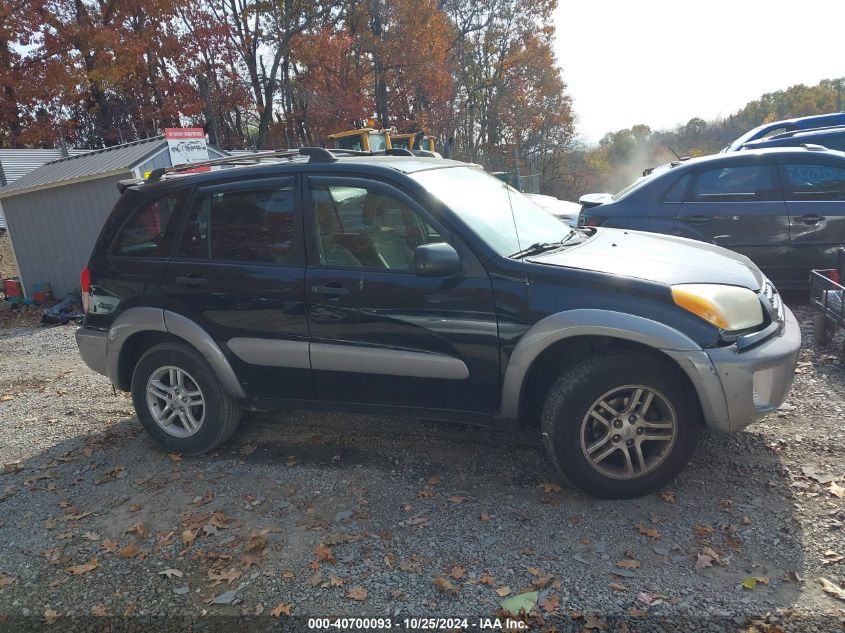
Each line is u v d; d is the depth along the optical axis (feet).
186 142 37.83
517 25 133.49
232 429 14.07
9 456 15.17
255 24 102.63
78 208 36.06
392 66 107.65
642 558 9.64
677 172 22.12
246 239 13.11
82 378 21.20
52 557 10.89
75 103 91.91
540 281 10.99
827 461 11.82
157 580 10.06
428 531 10.71
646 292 10.55
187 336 13.35
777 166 21.21
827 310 16.42
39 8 82.02
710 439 13.04
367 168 12.37
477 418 11.84
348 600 9.21
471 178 14.12
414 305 11.62
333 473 12.91
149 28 90.63
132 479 13.42
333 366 12.45
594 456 11.02
